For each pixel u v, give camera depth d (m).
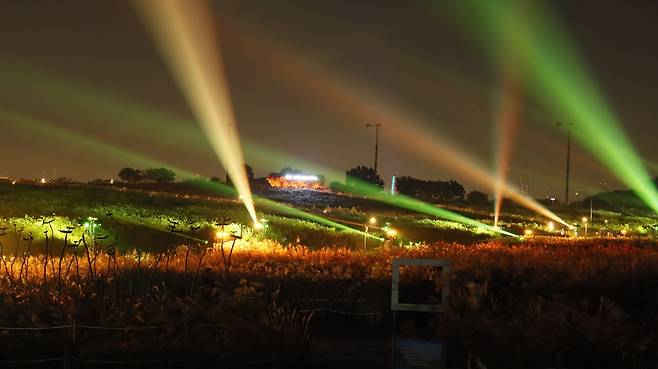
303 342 11.79
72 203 43.28
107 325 11.76
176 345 10.99
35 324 11.45
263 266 18.50
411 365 9.75
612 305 11.97
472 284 12.88
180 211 44.22
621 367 10.30
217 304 13.25
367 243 39.25
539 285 15.02
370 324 15.42
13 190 46.81
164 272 16.80
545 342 10.50
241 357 11.10
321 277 16.73
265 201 59.50
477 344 10.80
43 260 18.80
